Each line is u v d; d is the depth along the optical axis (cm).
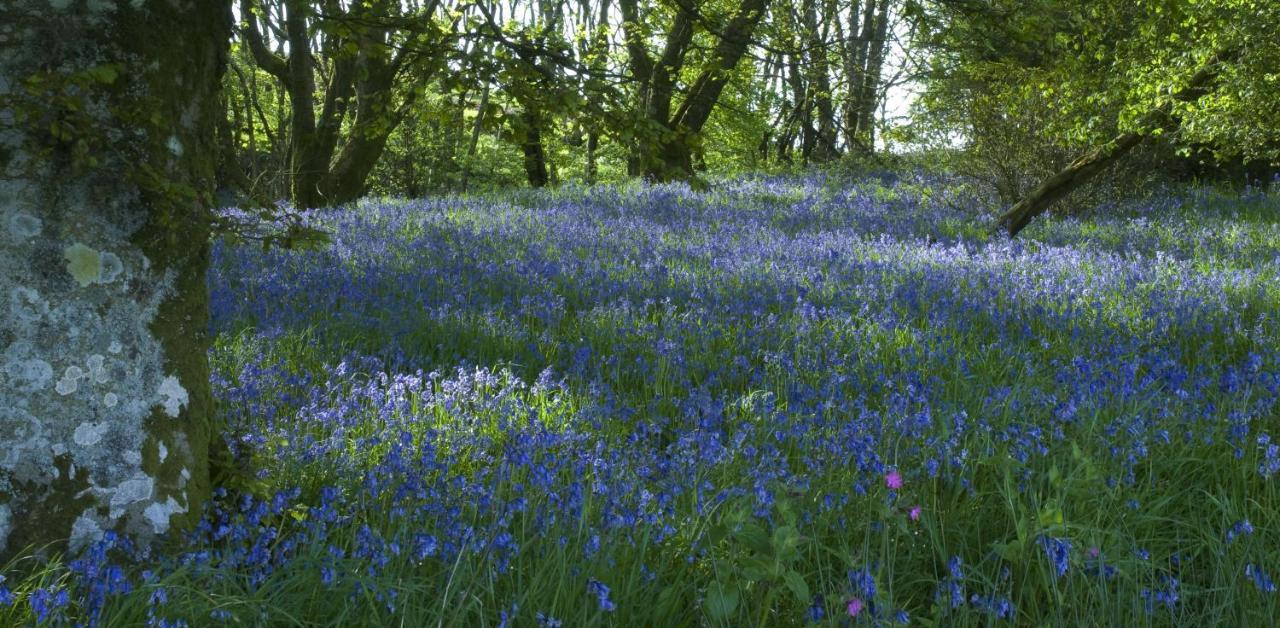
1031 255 1139
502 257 1077
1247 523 360
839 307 817
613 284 905
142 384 340
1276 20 1220
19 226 316
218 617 296
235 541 352
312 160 1898
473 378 593
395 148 2773
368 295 842
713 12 580
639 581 334
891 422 484
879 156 2452
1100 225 1502
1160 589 342
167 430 348
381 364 650
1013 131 1574
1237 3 1234
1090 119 1369
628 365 668
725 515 352
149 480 340
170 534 346
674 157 2189
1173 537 418
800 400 546
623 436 515
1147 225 1485
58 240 321
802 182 2253
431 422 520
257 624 295
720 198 1772
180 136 343
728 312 820
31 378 320
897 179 2180
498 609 316
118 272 332
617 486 395
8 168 314
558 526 350
